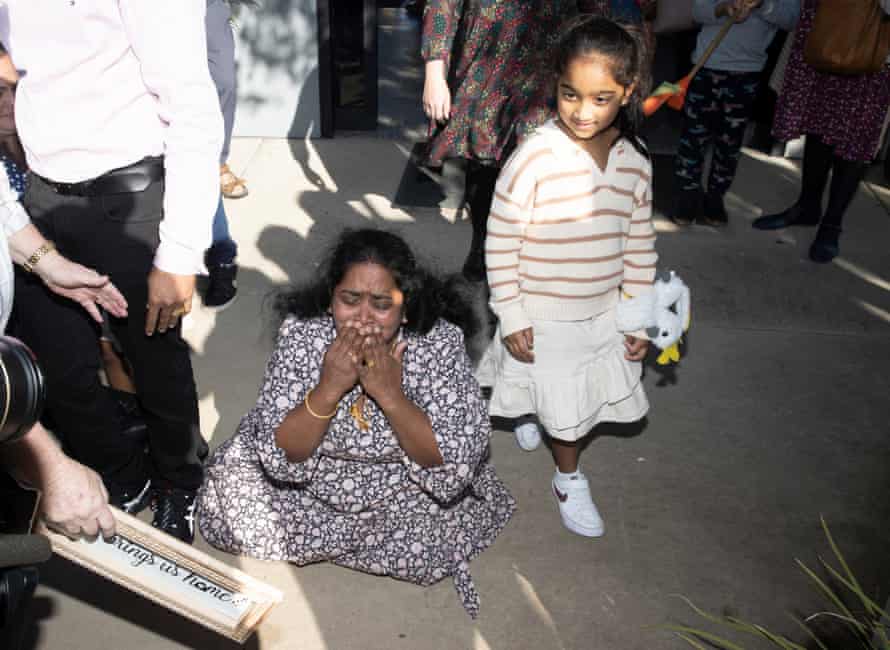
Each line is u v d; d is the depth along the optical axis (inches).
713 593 108.2
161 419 105.1
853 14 162.4
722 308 168.4
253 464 108.7
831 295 174.4
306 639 100.3
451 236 187.6
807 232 197.5
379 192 205.6
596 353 109.3
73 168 87.7
